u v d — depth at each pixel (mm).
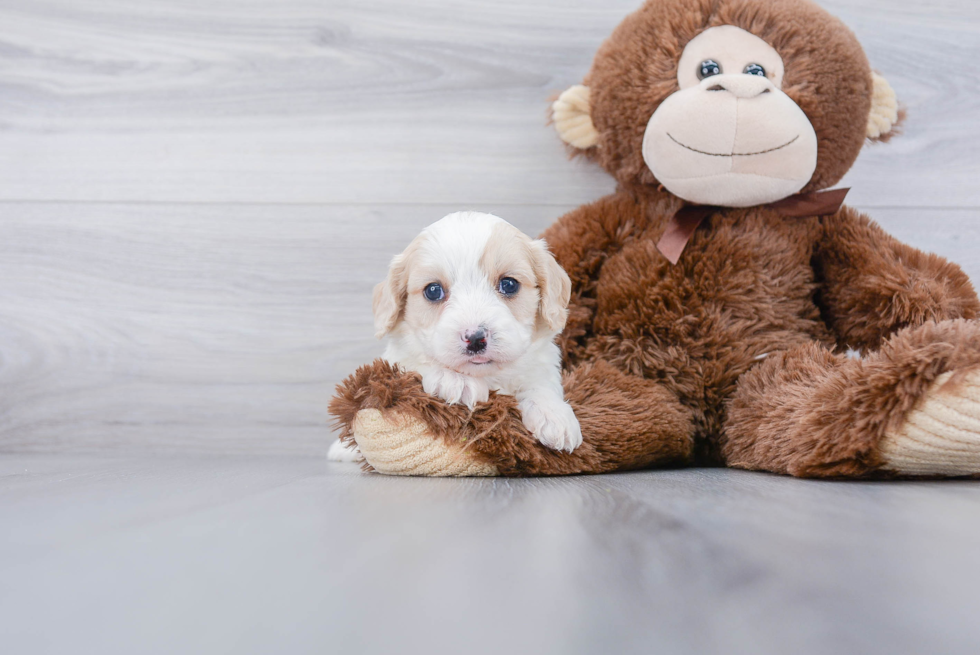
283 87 2273
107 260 2256
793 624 484
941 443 1245
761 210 1864
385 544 712
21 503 1009
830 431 1335
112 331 2248
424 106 2277
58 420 2229
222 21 2268
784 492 1097
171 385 2246
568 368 1817
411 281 1527
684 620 491
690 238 1829
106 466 1797
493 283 1498
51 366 2234
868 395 1302
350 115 2277
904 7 2240
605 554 666
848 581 575
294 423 2248
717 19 1767
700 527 784
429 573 608
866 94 1786
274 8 2266
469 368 1412
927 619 491
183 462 1976
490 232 1534
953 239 2256
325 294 2271
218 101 2273
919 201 2256
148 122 2271
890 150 2250
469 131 2275
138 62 2268
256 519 849
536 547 695
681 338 1768
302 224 2275
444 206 2279
